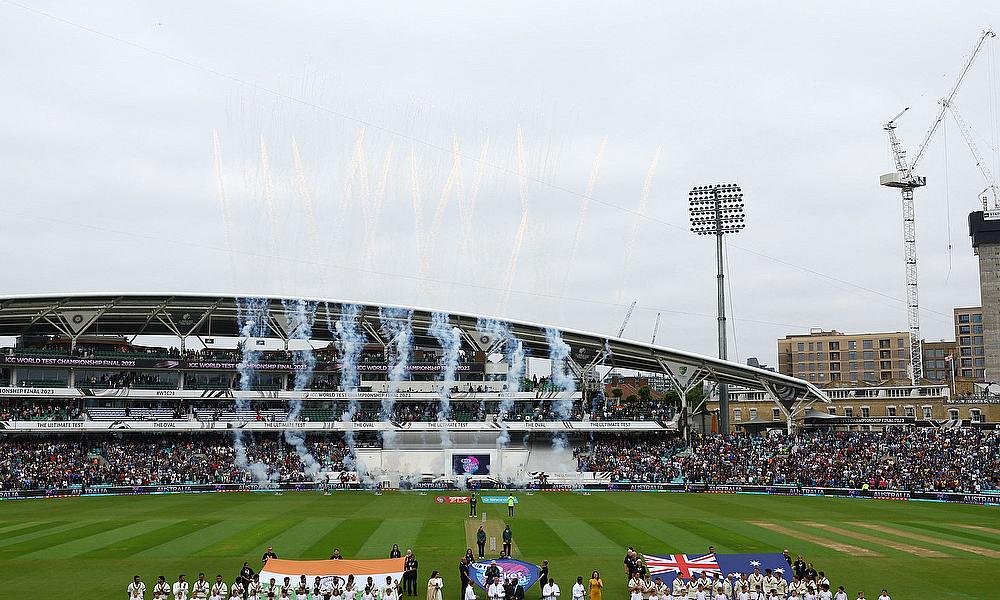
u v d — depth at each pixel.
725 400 135.12
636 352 128.25
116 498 90.31
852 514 75.56
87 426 112.94
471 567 43.78
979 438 114.38
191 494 95.81
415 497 91.06
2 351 114.38
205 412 125.69
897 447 112.25
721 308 138.25
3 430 108.19
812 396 130.50
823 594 38.44
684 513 75.69
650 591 38.62
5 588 43.69
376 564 42.66
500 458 115.31
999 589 43.94
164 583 39.16
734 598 40.84
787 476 103.62
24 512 76.06
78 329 118.94
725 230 139.00
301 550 54.19
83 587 43.84
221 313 124.00
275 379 133.62
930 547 56.41
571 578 46.34
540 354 136.75
